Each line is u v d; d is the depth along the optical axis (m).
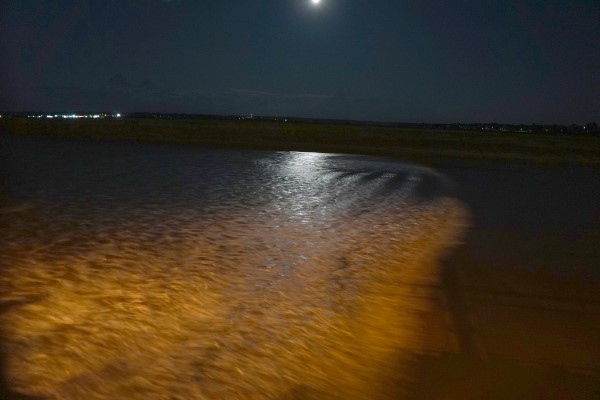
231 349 4.39
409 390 3.95
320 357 4.38
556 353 4.68
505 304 5.91
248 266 6.86
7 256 6.84
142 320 4.86
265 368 4.11
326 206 12.17
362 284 6.36
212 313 5.16
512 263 7.70
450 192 16.17
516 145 40.38
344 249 8.02
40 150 28.62
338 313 5.39
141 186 14.69
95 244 7.71
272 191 14.36
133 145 34.22
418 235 9.30
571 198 16.45
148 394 3.60
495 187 18.53
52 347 4.18
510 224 10.95
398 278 6.69
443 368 4.32
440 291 6.28
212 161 24.05
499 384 4.09
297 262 7.18
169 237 8.32
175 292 5.69
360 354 4.50
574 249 8.84
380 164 26.02
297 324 5.03
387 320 5.29
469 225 10.61
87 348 4.22
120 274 6.24
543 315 5.61
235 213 10.71
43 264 6.53
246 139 40.84
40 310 4.95
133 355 4.16
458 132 63.19
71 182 15.27
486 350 4.70
